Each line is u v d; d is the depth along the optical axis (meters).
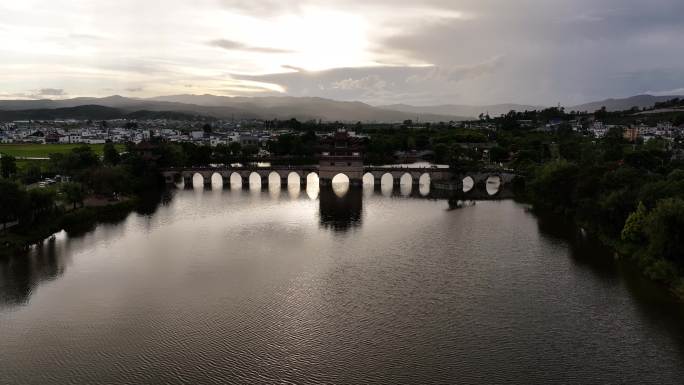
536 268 144.75
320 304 121.12
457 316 114.31
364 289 130.38
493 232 186.00
